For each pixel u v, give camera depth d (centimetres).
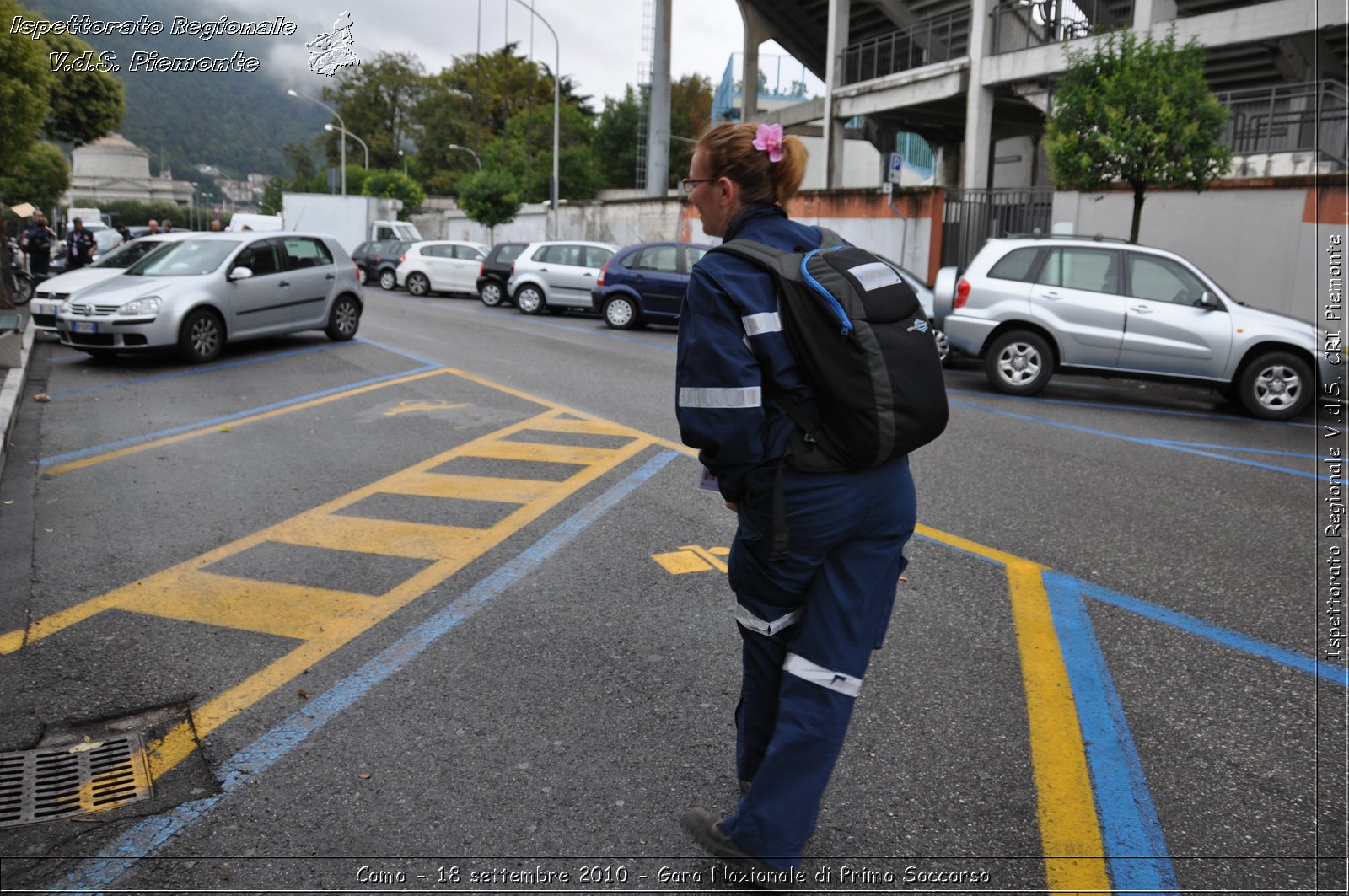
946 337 1241
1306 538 563
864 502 228
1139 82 1286
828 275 222
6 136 1474
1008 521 587
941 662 387
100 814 277
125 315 1119
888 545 237
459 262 2591
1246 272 1523
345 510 585
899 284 233
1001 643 405
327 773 298
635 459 729
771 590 235
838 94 2756
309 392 1001
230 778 295
